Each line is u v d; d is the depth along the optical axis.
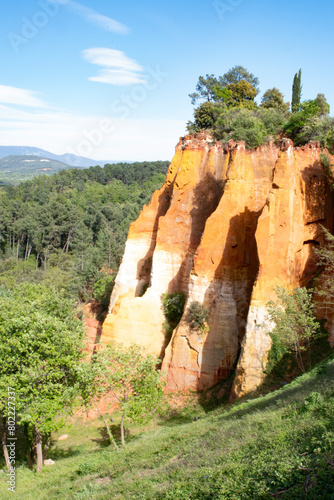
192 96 61.12
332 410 15.82
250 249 34.09
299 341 27.61
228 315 33.28
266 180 34.72
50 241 109.94
